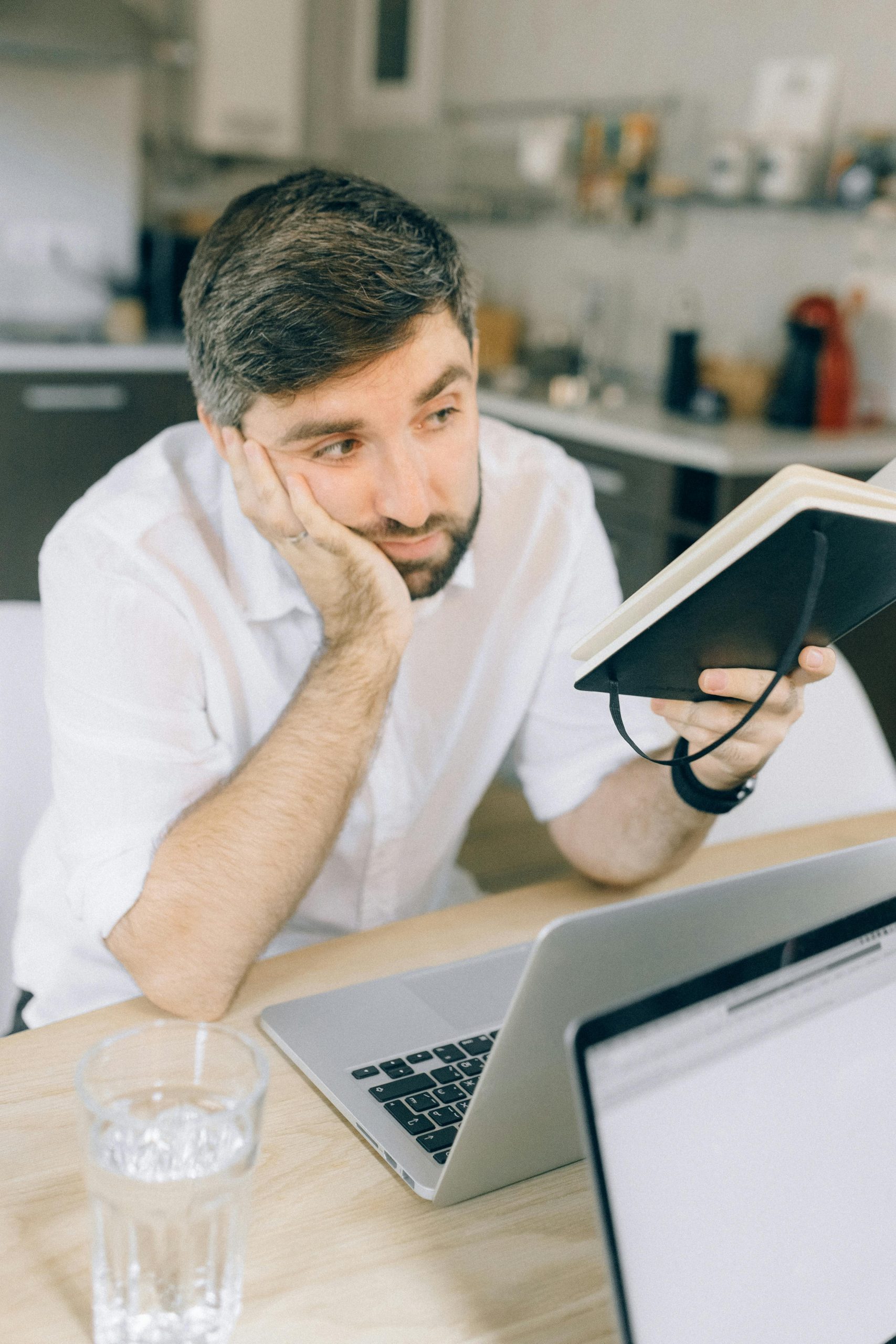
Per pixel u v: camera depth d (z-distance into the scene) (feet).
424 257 3.09
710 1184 1.88
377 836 4.09
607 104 12.17
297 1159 2.50
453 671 4.26
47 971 4.00
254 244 3.08
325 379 3.09
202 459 4.00
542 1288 2.22
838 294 10.28
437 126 14.53
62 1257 2.21
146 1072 2.14
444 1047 2.87
